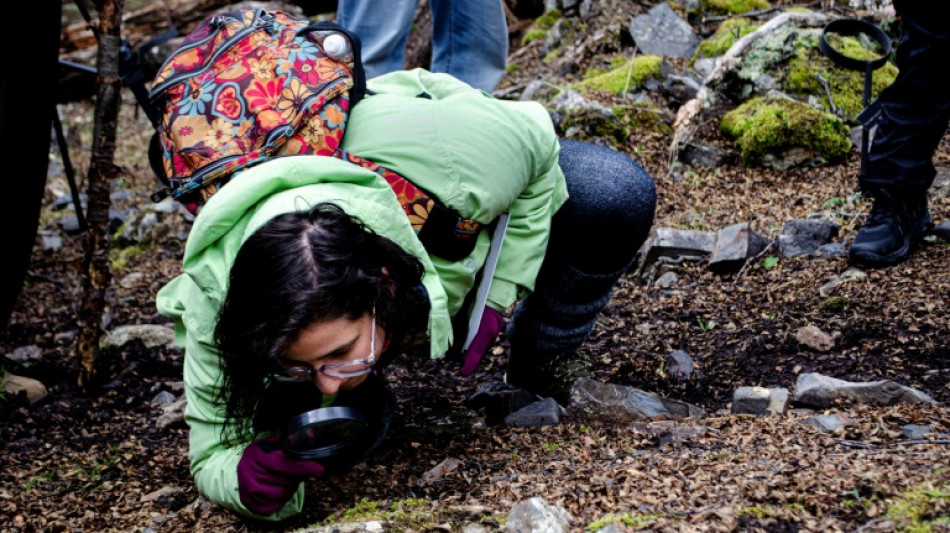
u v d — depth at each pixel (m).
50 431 3.02
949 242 3.32
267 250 1.52
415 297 1.70
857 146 4.27
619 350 3.08
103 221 3.21
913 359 2.68
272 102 1.78
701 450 2.08
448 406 2.79
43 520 2.32
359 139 1.83
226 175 1.73
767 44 4.61
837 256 3.42
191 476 2.54
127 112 7.81
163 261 4.70
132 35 5.84
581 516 1.78
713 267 3.56
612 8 5.70
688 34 5.41
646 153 4.53
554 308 2.42
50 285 4.48
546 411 2.51
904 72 3.13
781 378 2.75
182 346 2.05
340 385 1.69
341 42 1.83
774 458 1.94
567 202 2.23
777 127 4.22
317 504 2.10
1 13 2.79
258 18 1.91
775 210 3.94
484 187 1.84
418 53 5.95
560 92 5.03
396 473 2.22
